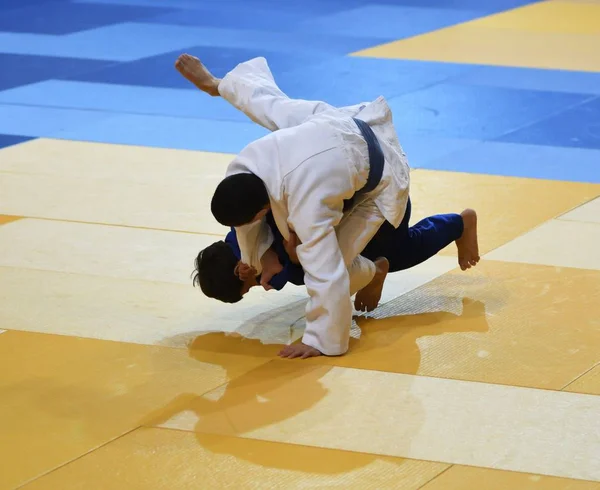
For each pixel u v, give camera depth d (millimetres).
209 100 23641
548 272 13664
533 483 8969
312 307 11148
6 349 11477
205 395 10477
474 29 32406
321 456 9367
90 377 10844
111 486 8930
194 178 17984
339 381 10742
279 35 31328
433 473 9109
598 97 23938
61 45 29688
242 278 11492
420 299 12867
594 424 9922
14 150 19672
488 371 10961
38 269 13773
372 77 25922
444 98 23844
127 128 21328
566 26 33000
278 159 10773
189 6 36562
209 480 9008
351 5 37062
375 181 11211
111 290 13102
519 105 23219
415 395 10453
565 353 11375
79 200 16703
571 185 17547
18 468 9195
